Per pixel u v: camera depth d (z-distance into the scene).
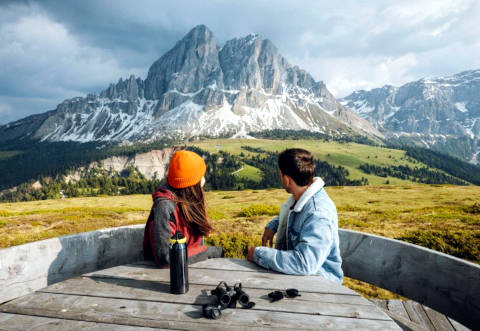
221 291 2.06
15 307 2.02
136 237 3.70
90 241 3.27
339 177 195.12
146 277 2.49
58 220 25.42
